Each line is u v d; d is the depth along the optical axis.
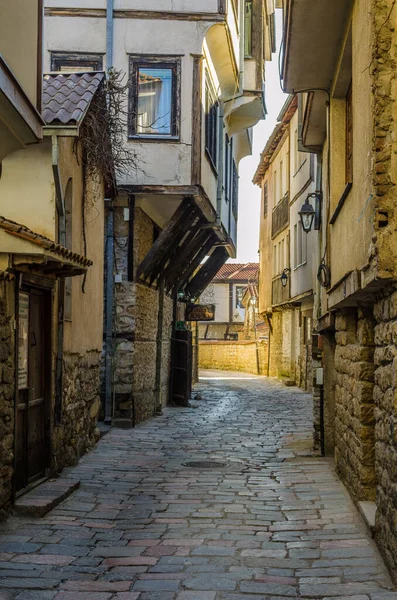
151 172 14.19
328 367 11.01
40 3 7.04
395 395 5.00
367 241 5.41
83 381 10.80
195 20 14.28
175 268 17.61
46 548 6.04
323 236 10.99
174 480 9.06
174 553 5.90
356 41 6.16
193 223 17.17
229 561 5.67
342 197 6.93
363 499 7.11
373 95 5.07
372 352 7.15
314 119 10.30
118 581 5.19
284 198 27.89
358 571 5.35
